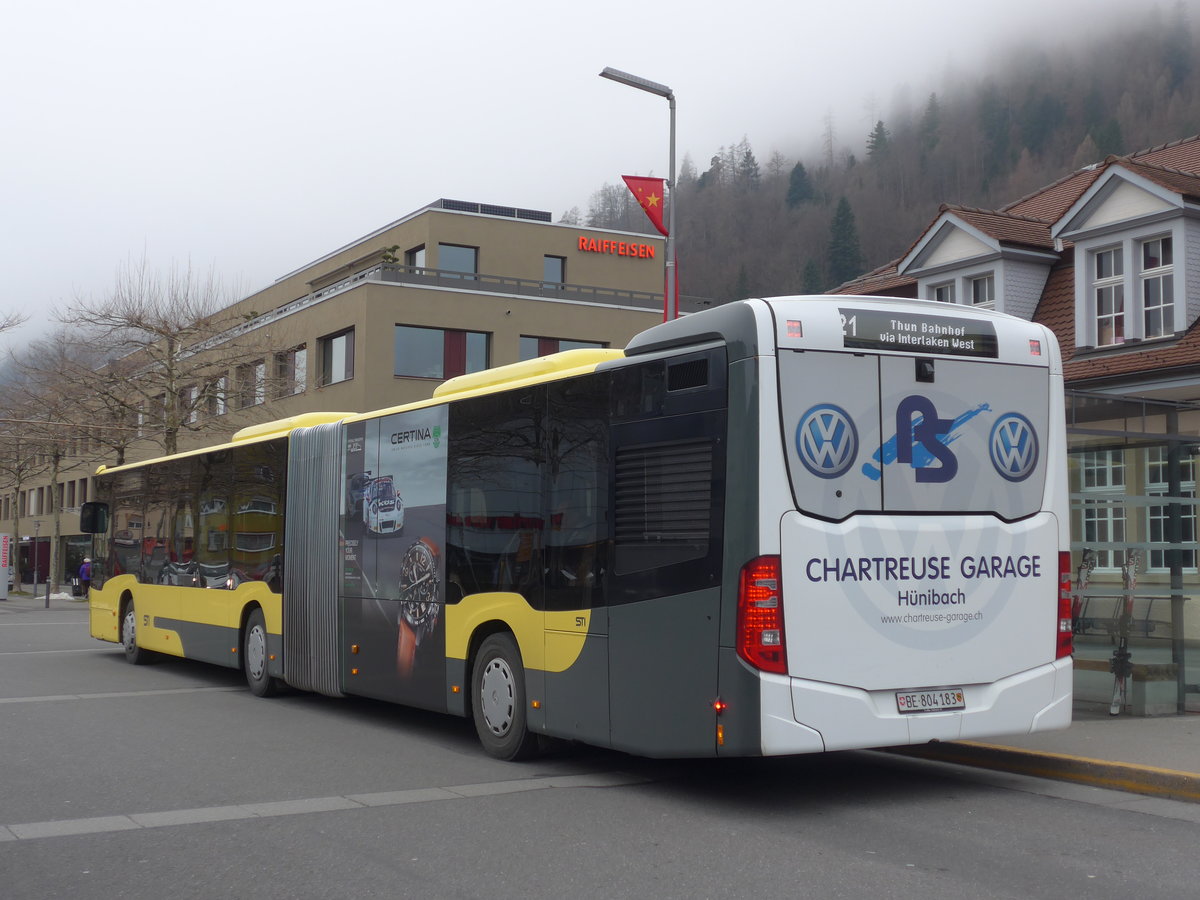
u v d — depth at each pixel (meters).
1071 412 11.02
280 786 8.48
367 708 13.06
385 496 11.43
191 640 15.93
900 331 7.92
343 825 7.23
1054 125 153.50
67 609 40.81
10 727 11.45
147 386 42.72
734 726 7.30
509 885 5.90
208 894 5.75
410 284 41.25
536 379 9.27
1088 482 11.15
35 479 80.00
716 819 7.42
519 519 9.34
